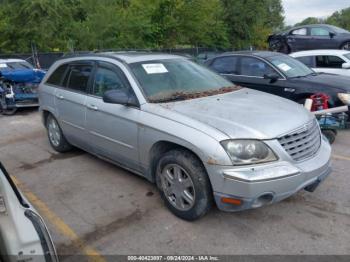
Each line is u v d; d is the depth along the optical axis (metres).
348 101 6.21
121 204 4.11
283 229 3.52
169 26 24.62
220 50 27.47
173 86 4.35
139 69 4.35
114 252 3.26
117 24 21.28
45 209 4.08
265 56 7.77
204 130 3.32
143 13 23.36
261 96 4.37
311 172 3.37
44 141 6.84
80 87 5.06
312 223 3.61
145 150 3.93
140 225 3.66
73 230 3.62
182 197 3.62
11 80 9.70
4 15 21.92
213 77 4.95
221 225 3.61
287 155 3.27
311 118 3.84
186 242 3.36
